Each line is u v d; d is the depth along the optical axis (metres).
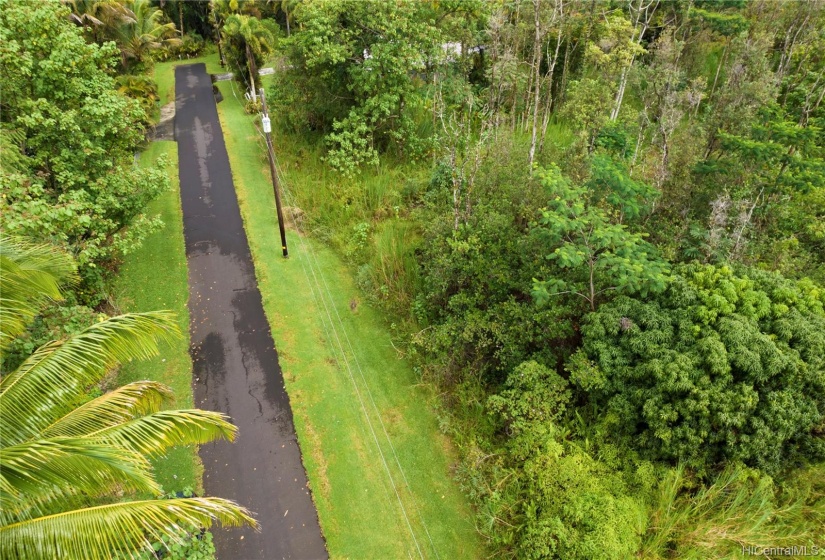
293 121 24.42
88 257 13.24
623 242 11.41
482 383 13.19
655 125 18.17
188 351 14.70
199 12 42.03
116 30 26.41
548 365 12.16
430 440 12.56
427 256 15.78
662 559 9.23
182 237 19.12
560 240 12.38
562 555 9.05
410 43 21.03
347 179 21.53
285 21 37.84
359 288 17.03
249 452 12.16
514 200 15.66
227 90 32.88
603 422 10.81
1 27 13.75
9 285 7.46
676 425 9.75
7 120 15.23
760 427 9.11
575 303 12.32
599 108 18.52
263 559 10.27
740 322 9.70
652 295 11.28
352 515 11.05
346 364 14.50
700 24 25.97
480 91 25.09
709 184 15.63
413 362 14.46
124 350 7.44
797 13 23.97
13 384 6.77
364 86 20.58
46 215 11.43
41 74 14.66
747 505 9.34
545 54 25.62
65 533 5.70
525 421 11.20
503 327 12.75
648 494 9.87
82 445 5.54
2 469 5.39
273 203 21.12
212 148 25.23
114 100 15.62
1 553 5.60
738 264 11.62
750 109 17.06
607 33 22.06
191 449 12.09
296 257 18.38
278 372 14.19
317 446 12.36
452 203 16.89
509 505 10.45
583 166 14.90
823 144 18.67
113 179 15.41
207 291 16.77
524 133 22.91
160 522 5.93
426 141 22.25
